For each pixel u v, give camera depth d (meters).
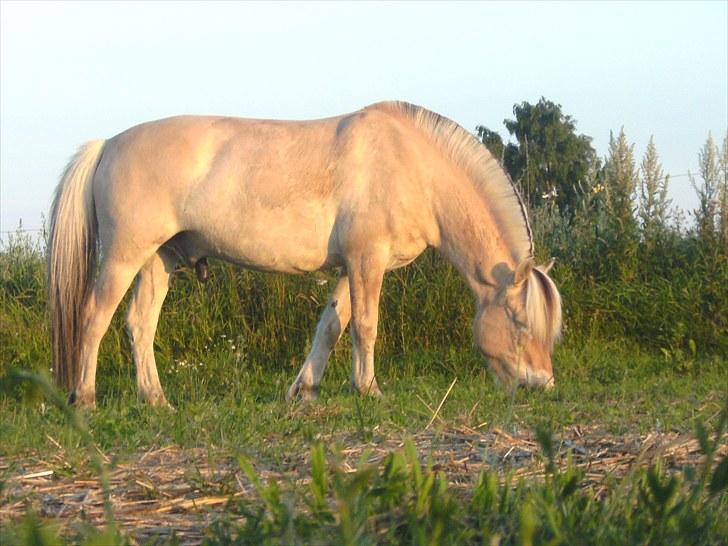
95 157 8.09
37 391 2.15
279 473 4.35
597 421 6.29
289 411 6.53
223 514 3.51
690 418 6.27
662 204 11.84
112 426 5.84
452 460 4.64
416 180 8.07
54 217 8.02
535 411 6.56
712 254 11.41
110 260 7.91
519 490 3.56
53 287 7.98
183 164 7.86
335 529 3.05
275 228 7.93
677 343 10.82
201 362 10.05
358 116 8.15
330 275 10.96
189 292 11.13
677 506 3.21
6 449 5.12
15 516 3.74
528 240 8.26
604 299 11.08
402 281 10.95
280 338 10.85
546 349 8.20
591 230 11.96
